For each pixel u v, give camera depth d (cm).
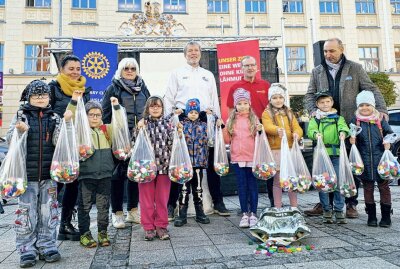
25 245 277
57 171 279
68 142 287
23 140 274
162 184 353
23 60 1697
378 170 358
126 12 1750
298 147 360
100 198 329
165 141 355
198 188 414
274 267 251
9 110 1630
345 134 379
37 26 1705
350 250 285
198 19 1811
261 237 318
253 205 383
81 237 326
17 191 260
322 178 358
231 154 397
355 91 419
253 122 393
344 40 1934
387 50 1958
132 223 421
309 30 1909
